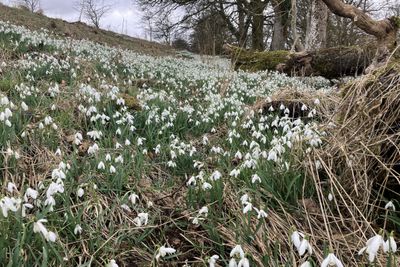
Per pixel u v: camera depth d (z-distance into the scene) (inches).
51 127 29.5
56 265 16.6
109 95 37.4
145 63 75.8
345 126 23.2
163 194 24.8
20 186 22.7
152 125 35.6
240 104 44.2
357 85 24.0
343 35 125.3
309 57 72.2
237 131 35.4
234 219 20.9
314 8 81.4
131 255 18.7
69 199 20.8
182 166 29.5
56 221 18.7
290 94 39.4
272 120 37.8
